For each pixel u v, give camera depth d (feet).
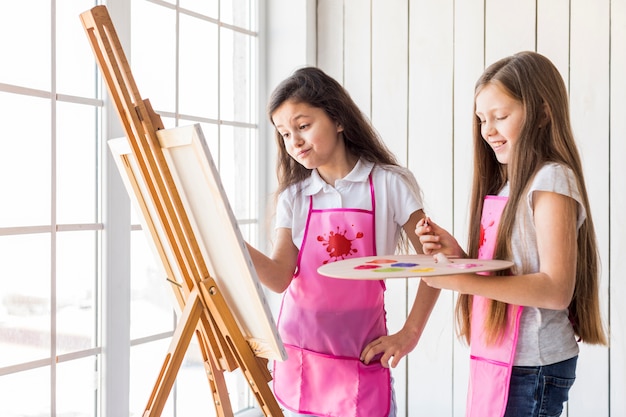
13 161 5.34
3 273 5.30
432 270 3.47
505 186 4.42
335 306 4.74
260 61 8.13
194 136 3.46
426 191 7.52
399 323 7.70
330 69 8.10
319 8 8.14
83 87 5.90
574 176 3.95
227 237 3.62
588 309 4.20
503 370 4.04
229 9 7.73
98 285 6.05
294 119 4.62
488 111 4.18
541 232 3.85
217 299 3.94
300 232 4.96
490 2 7.09
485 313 4.21
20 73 5.38
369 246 4.74
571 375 4.08
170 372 3.88
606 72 6.52
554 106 4.07
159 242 4.42
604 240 6.56
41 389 5.60
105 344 6.02
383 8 7.73
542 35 6.82
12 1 5.30
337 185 4.87
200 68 7.32
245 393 8.01
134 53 6.46
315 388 4.80
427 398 7.57
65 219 5.77
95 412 6.07
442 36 7.38
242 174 7.98
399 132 7.67
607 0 6.48
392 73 7.70
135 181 4.33
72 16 5.79
